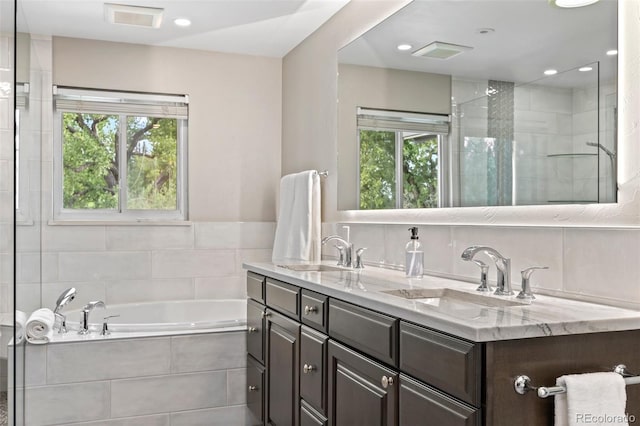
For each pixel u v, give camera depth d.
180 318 4.03
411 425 1.64
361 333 1.92
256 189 4.34
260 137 4.36
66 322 3.25
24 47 2.38
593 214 1.75
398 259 2.77
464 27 2.34
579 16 1.81
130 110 4.05
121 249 3.98
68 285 3.85
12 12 1.97
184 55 4.16
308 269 3.13
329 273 2.64
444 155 2.46
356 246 3.18
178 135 4.21
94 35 3.86
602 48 1.73
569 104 1.85
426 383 1.58
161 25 3.67
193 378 3.12
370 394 1.85
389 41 2.86
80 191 4.00
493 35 2.18
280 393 2.68
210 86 4.23
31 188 2.78
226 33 3.83
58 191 3.94
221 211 4.24
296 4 3.29
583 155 1.79
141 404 3.02
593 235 1.74
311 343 2.32
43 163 3.79
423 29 2.59
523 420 1.39
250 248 4.30
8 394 2.03
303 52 3.96
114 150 4.08
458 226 2.36
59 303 3.11
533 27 2.00
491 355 1.37
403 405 1.68
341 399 2.07
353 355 1.98
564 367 1.43
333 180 3.47
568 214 1.84
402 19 2.75
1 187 1.93
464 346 1.41
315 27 3.69
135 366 3.02
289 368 2.56
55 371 2.88
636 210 1.62
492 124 2.18
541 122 1.95
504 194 2.12
